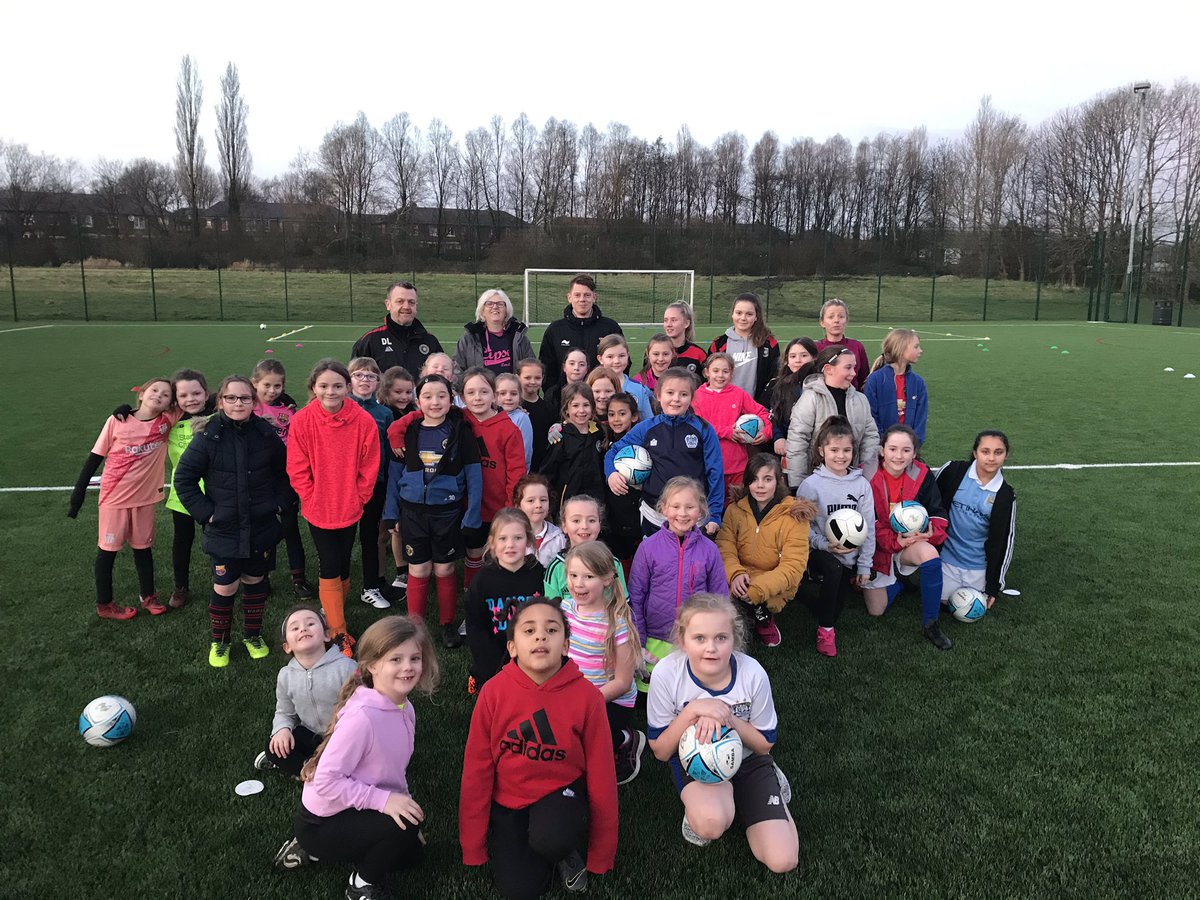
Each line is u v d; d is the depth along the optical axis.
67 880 2.65
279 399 5.17
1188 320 33.12
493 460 4.71
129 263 38.25
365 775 2.61
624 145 60.88
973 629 4.66
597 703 2.67
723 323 33.00
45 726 3.55
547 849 2.54
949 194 57.25
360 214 56.41
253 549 4.10
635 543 4.66
